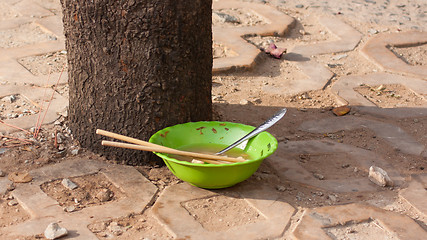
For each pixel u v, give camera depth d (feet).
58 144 5.88
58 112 6.23
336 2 8.66
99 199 5.42
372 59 7.30
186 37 5.56
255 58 7.18
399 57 7.42
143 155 5.68
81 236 5.12
